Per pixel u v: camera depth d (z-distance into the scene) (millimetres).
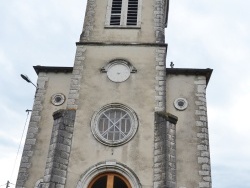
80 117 14281
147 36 16516
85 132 13953
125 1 17797
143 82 15031
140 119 14125
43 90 16516
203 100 15781
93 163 13336
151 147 13477
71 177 13023
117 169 13227
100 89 14984
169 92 16031
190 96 15914
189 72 16453
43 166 14703
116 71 15406
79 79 15227
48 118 15805
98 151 13555
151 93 14719
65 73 16938
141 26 16844
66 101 16156
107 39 16500
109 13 17438
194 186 13953
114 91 14906
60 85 16609
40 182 14375
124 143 13641
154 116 14109
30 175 14531
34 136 15359
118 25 17047
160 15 17141
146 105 14445
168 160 12891
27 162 14797
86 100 14695
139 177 12961
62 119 13805
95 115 14328
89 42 16203
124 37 16531
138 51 15883
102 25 16984
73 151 13508
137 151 13445
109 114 14539
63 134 13578
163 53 15766
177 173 14188
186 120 15328
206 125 15164
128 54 15820
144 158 13289
